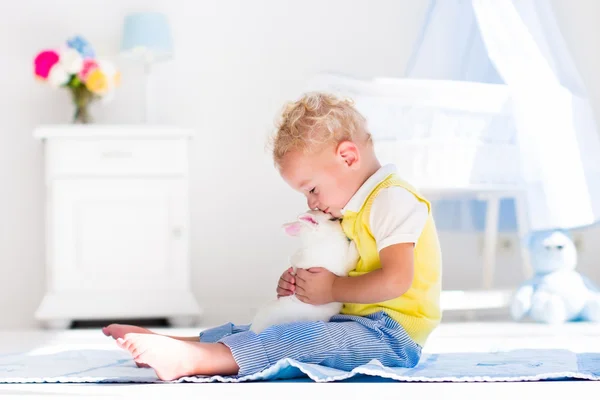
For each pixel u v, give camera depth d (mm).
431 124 2791
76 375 1427
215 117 3643
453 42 3180
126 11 3629
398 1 3668
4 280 3586
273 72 3656
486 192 3035
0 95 3588
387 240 1373
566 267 2820
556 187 2752
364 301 1380
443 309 2820
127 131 3203
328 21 3668
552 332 2391
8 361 1690
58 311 3129
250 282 3631
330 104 1450
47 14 3605
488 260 3209
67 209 3199
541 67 2832
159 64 3631
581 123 2877
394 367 1425
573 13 3641
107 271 3201
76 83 3354
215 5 3652
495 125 2865
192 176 3629
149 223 3217
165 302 3170
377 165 1491
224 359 1332
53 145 3205
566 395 1188
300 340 1353
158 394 1204
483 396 1178
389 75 3668
